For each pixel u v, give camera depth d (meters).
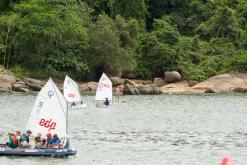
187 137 121.00
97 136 121.56
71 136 121.31
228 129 134.00
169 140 116.88
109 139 117.62
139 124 142.38
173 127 137.00
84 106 182.88
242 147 108.62
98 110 176.12
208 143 113.31
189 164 93.56
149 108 181.00
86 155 99.44
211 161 95.81
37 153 96.12
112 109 178.50
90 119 152.38
